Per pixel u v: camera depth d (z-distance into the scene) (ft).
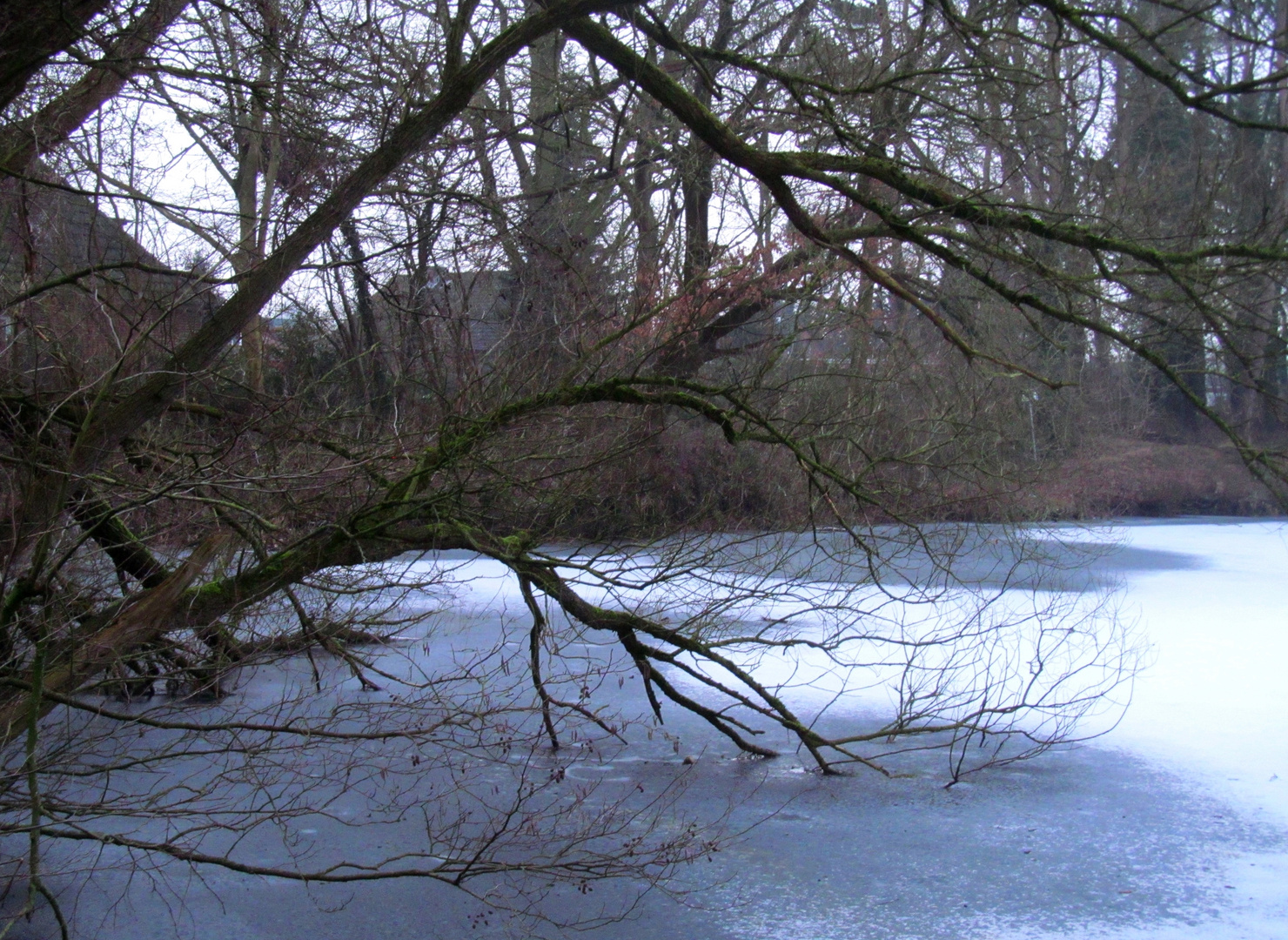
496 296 33.99
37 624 17.28
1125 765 26.05
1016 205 23.45
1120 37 24.32
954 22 24.35
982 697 31.37
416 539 21.58
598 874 19.20
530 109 45.57
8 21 17.48
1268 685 33.17
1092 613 41.16
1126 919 17.90
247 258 23.52
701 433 34.63
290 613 24.70
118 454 22.81
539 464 24.71
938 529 32.58
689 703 25.67
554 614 42.24
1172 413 92.73
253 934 17.43
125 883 19.22
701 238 43.86
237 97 23.07
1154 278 25.77
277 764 19.07
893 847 20.93
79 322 23.35
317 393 26.55
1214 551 65.31
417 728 21.07
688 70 47.01
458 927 17.70
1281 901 18.53
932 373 39.70
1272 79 20.18
